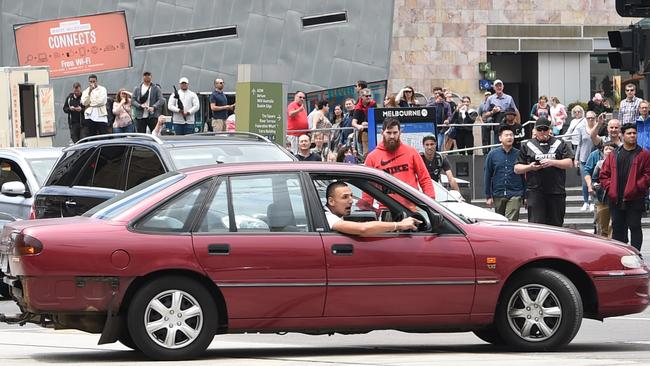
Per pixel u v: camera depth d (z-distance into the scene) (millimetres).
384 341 17453
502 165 26656
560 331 15547
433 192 21031
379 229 15195
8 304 22156
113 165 20812
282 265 14930
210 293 14875
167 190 15047
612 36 24062
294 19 46688
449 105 42688
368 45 46375
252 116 33125
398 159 21031
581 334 17844
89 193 20906
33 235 14656
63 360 15062
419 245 15273
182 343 14758
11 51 47812
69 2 47469
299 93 39062
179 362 14594
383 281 15156
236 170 15266
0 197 25188
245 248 14875
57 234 14672
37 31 47656
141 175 20266
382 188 15672
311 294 15000
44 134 36844
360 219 15281
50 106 37031
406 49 56656
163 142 20422
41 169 25500
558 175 24906
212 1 47031
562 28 57281
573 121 43906
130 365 14375
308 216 15188
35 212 21797
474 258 15352
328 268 15031
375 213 15594
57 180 21750
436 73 56750
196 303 14781
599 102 47031
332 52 46625
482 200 41969
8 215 23953
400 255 15188
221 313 14992
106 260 14617
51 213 21484
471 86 56969
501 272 15398
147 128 40531
